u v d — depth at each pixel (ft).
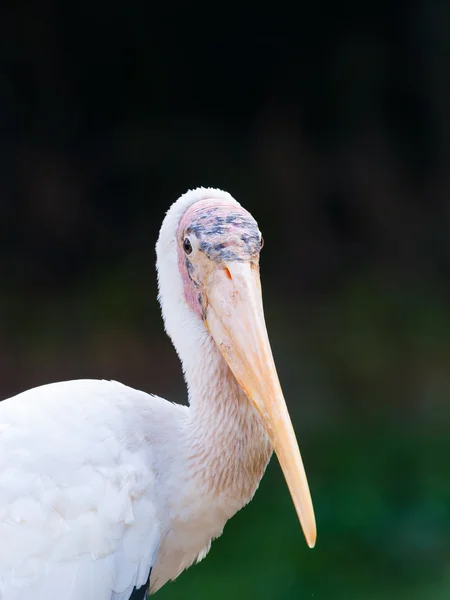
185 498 14.84
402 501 34.76
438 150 55.06
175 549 15.21
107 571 13.79
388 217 54.95
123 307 50.16
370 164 55.26
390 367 46.55
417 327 49.57
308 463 37.96
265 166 54.44
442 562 30.78
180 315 15.21
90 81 53.21
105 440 14.28
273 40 53.93
